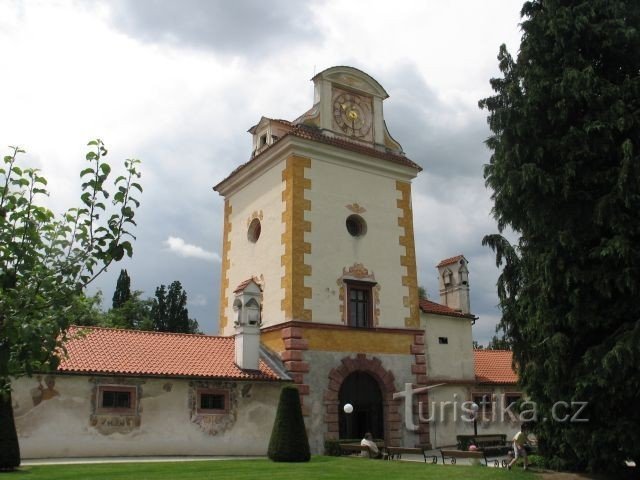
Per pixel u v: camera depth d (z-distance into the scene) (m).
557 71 19.88
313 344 25.36
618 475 17.72
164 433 21.78
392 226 29.39
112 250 7.77
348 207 28.19
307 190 27.12
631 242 17.42
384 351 27.25
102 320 47.50
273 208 27.92
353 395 26.28
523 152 19.52
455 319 31.53
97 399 20.98
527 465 19.12
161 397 22.02
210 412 22.73
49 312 7.36
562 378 18.36
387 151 30.64
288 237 26.38
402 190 30.28
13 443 17.05
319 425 24.64
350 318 26.94
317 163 27.78
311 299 25.88
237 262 30.39
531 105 19.42
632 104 18.39
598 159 18.62
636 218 17.56
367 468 18.25
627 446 16.64
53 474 15.83
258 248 28.62
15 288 7.29
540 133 19.70
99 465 18.19
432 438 28.41
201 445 22.28
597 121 18.25
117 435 21.02
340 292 26.84
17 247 7.29
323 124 28.91
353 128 29.92
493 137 20.94
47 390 20.33
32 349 6.82
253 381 23.66
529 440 24.16
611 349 16.77
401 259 29.20
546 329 18.88
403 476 16.39
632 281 17.05
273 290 26.84
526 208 19.39
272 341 26.09
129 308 55.38
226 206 32.44
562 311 18.67
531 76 20.06
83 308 8.06
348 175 28.62
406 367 27.73
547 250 18.84
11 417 17.31
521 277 21.36
